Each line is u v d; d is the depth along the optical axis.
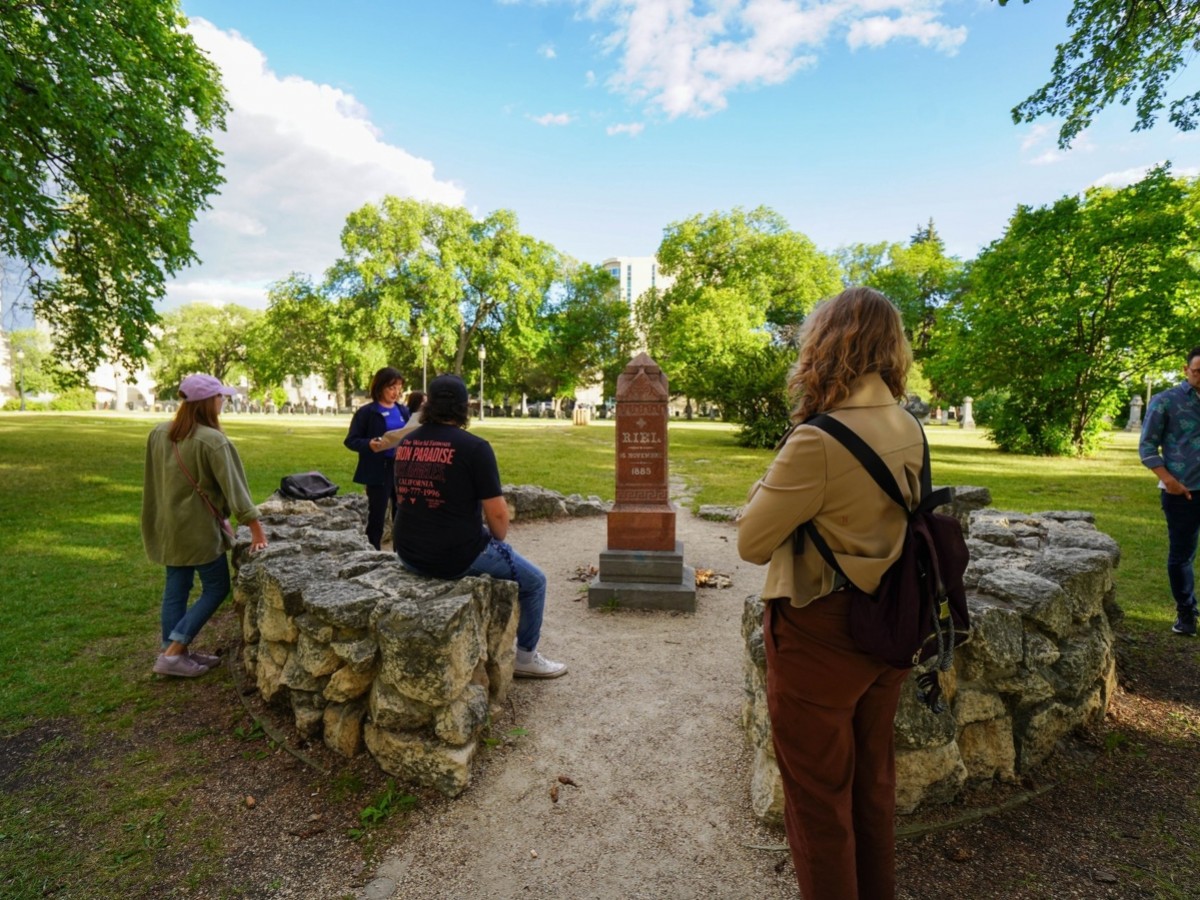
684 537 7.82
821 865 1.65
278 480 10.88
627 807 2.57
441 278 37.47
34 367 50.72
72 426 23.17
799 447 1.53
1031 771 2.72
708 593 5.60
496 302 42.69
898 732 2.41
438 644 2.58
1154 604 4.93
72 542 6.71
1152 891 2.11
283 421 32.91
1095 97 10.01
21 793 2.64
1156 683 3.60
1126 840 2.35
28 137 9.76
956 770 2.50
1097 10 9.46
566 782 2.72
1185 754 2.89
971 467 14.85
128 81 10.05
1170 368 17.12
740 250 38.97
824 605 1.58
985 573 3.22
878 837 1.73
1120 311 16.03
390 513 7.07
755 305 37.97
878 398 1.60
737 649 4.30
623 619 4.91
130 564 5.95
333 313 38.00
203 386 3.57
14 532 7.06
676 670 3.93
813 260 38.66
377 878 2.19
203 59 12.58
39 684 3.57
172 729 3.13
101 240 11.24
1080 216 16.28
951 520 1.60
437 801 2.59
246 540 4.27
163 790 2.66
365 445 5.54
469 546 3.14
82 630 4.36
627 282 117.25
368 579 3.12
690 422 41.75
